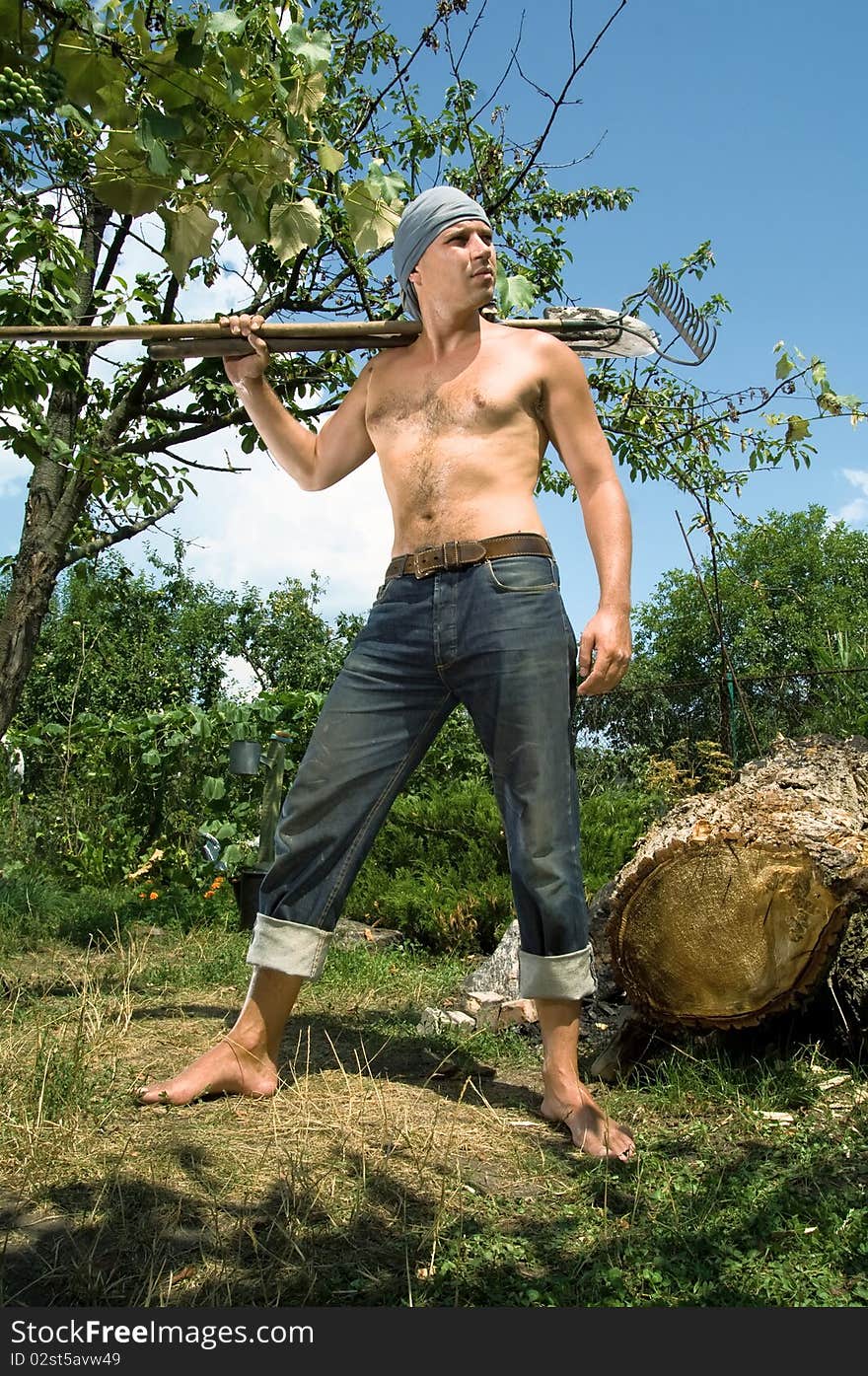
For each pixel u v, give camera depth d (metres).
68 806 9.00
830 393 4.25
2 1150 2.40
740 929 3.23
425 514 2.94
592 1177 2.45
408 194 5.45
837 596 29.75
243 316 3.14
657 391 6.59
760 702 7.37
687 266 6.39
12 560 6.61
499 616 2.83
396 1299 1.85
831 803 3.64
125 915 6.68
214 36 2.70
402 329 3.10
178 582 22.64
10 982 4.38
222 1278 1.89
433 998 4.73
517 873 2.88
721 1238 2.10
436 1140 2.65
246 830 8.59
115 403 6.55
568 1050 2.88
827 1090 3.07
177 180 2.88
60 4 2.66
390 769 3.03
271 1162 2.43
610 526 2.96
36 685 19.34
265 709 8.90
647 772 8.50
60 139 3.33
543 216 6.65
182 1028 3.64
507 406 2.90
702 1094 3.09
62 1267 1.91
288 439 3.34
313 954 2.96
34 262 3.54
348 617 20.81
